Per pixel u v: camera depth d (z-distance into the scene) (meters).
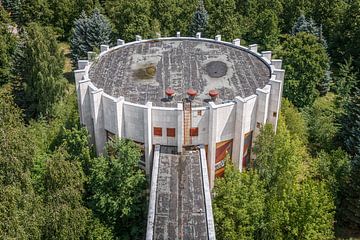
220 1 97.56
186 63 52.28
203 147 42.38
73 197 35.22
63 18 111.62
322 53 73.44
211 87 46.41
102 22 87.62
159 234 31.72
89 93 45.19
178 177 38.12
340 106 75.00
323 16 103.69
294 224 39.06
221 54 55.16
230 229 35.50
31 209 33.84
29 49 67.44
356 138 60.34
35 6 109.50
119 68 50.84
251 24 97.00
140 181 39.62
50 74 68.69
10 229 30.58
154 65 51.69
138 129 42.28
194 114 40.94
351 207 47.19
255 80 48.03
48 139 54.81
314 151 62.41
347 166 49.50
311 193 39.41
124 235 39.72
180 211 34.03
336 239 46.81
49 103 68.69
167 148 42.44
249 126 44.41
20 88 71.19
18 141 38.12
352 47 91.50
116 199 38.66
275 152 41.59
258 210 36.97
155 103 43.09
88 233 37.19
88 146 43.78
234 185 36.69
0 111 42.53
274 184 42.28
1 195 32.12
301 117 66.12
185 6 96.75
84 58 87.06
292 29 97.31
